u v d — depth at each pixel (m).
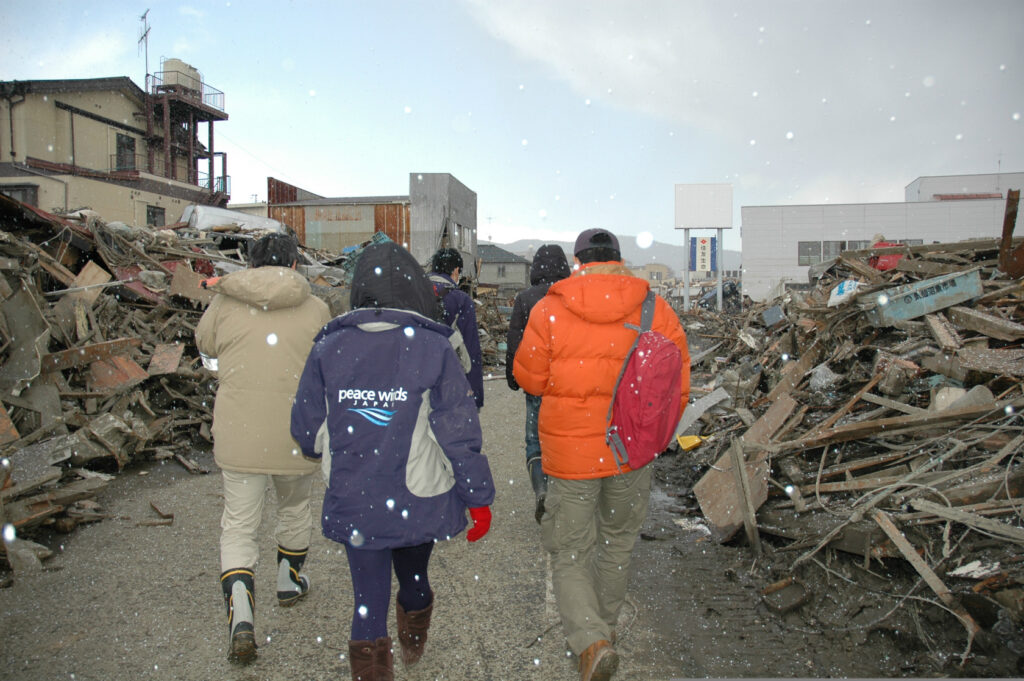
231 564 2.53
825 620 2.84
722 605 3.06
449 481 2.13
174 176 27.97
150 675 2.44
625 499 2.51
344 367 2.04
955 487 3.11
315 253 15.76
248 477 2.67
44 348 4.84
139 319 6.68
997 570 2.61
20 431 4.49
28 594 3.06
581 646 2.20
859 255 7.32
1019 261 5.24
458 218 25.17
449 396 2.07
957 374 4.17
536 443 4.07
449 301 3.69
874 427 3.73
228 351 2.68
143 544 3.68
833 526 3.21
